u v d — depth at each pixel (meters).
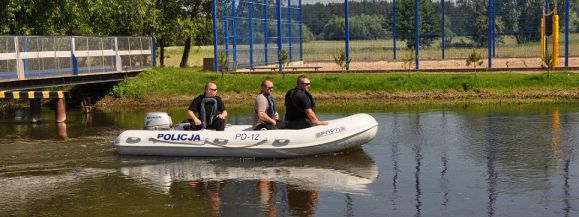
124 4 37.69
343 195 13.57
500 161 16.28
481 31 50.66
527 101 28.33
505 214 12.28
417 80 31.00
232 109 27.92
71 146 18.70
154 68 33.53
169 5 41.91
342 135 16.66
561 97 29.11
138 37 32.69
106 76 29.97
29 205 13.23
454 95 29.95
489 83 30.34
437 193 13.65
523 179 14.57
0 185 14.63
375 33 53.72
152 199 13.51
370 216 12.29
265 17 39.41
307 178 14.84
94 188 14.34
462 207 12.73
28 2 32.19
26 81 25.09
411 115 24.50
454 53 49.38
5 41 23.80
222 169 15.73
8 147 18.69
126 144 17.14
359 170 15.52
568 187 13.88
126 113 27.56
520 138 19.16
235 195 13.67
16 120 25.17
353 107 27.58
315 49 52.00
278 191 13.91
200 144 16.72
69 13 33.66
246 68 36.62
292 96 16.89
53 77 26.19
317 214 12.42
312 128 16.58
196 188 14.23
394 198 13.34
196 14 43.19
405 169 15.60
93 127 22.94
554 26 34.44
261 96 16.94
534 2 47.91
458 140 19.02
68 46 27.27
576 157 16.50
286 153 16.48
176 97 31.11
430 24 52.44
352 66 39.75
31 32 32.50
